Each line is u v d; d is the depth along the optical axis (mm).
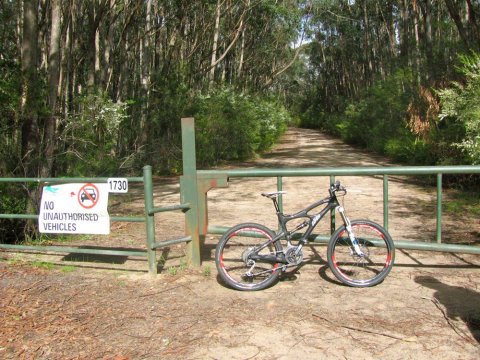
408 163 17859
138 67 24609
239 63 35094
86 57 20062
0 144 7445
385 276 5168
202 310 4617
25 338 4148
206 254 6406
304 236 5160
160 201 11336
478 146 7082
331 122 50062
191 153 5574
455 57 14086
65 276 5664
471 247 5492
